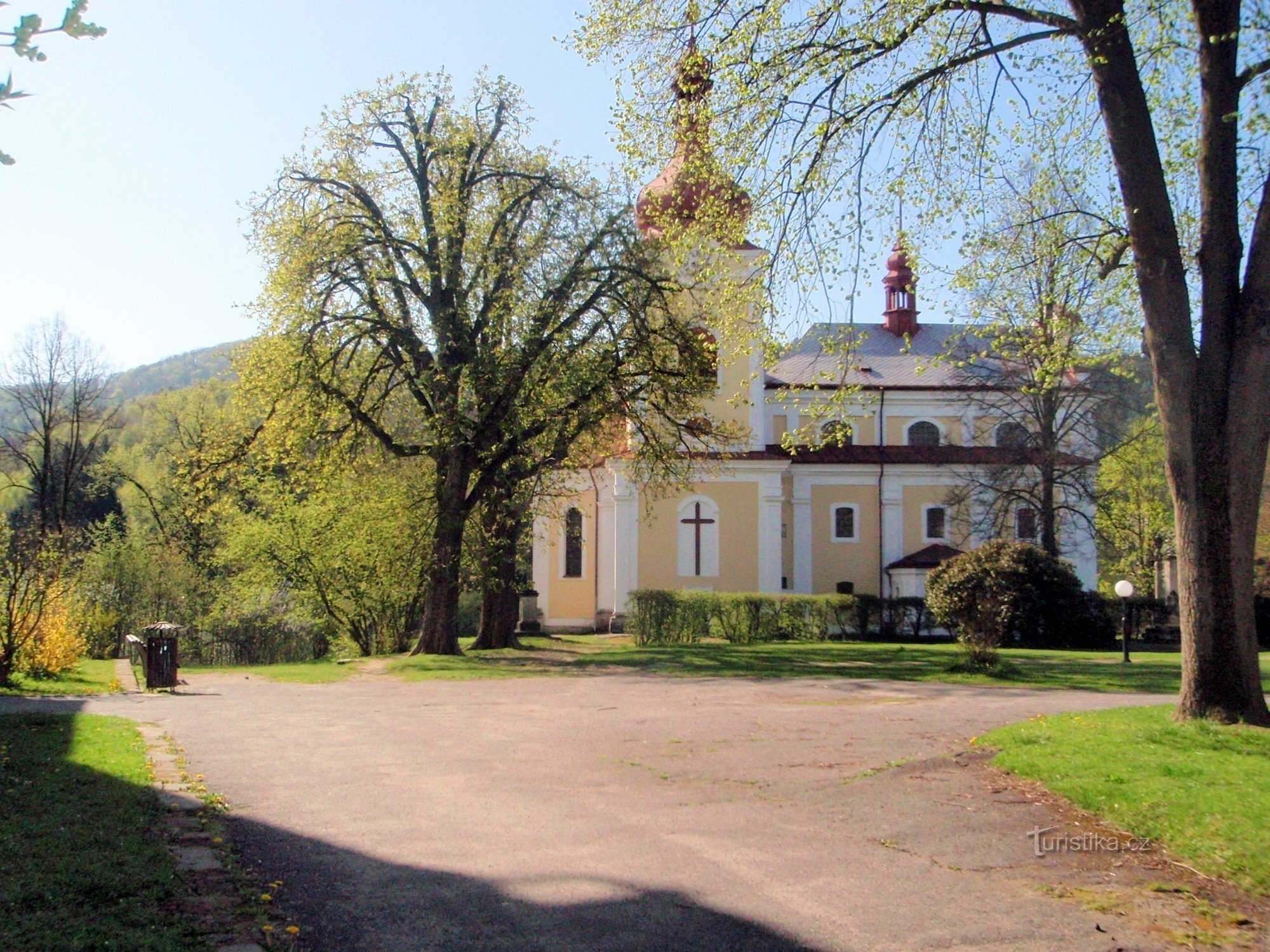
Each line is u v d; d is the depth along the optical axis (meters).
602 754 10.85
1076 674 21.30
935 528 43.34
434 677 21.23
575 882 6.30
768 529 39.25
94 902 5.44
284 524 30.64
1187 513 11.17
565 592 42.97
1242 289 11.15
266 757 10.51
